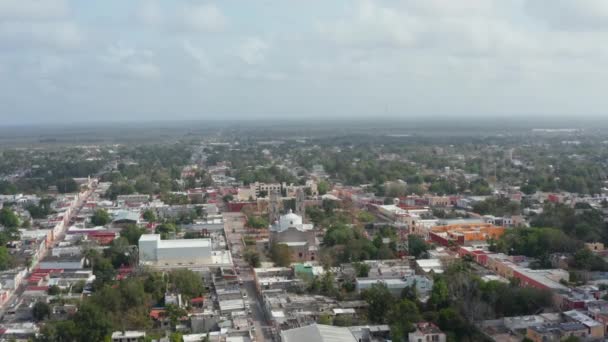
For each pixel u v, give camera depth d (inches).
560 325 7573.8
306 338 7140.8
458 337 7657.5
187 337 7608.3
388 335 7652.6
